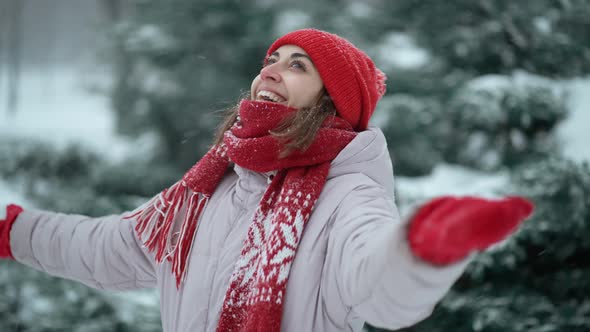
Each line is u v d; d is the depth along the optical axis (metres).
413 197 4.15
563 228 3.30
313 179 1.21
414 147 6.62
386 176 1.31
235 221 1.30
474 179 4.66
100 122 16.89
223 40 8.98
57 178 8.59
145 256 1.44
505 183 3.95
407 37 7.29
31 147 9.01
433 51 6.78
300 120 1.25
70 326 3.76
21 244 1.52
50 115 18.58
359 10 8.56
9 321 3.86
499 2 6.28
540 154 5.39
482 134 5.87
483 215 0.75
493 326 3.17
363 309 0.97
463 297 3.37
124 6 13.67
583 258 3.44
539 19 6.30
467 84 5.91
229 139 1.31
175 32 8.92
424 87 6.68
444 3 6.61
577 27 6.27
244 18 9.02
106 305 3.87
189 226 1.33
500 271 3.43
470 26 6.68
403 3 7.04
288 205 1.18
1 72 26.47
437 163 6.70
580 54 6.19
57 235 1.50
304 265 1.14
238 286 1.20
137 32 9.00
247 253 1.21
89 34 11.30
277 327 1.11
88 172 8.68
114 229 1.47
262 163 1.25
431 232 0.77
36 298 4.04
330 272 1.09
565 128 6.33
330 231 1.15
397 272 0.82
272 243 1.15
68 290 4.01
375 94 1.43
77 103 21.39
